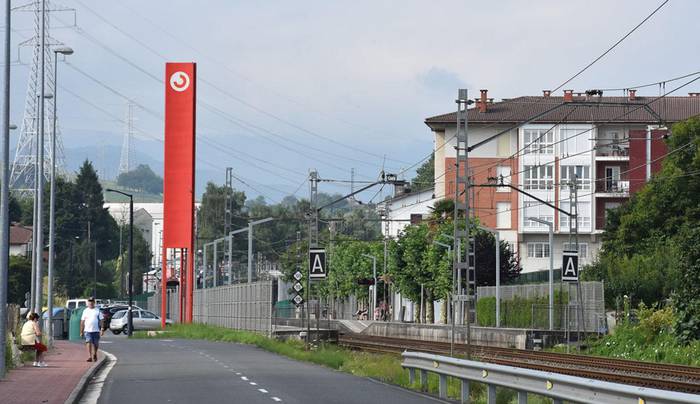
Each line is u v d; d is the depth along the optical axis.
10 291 121.31
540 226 121.12
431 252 97.31
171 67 94.81
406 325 86.12
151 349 55.56
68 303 119.31
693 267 48.16
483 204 122.88
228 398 26.12
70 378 32.22
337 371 38.28
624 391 17.03
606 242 96.31
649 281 76.19
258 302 72.38
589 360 44.88
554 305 70.12
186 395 27.08
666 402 15.80
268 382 31.77
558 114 121.69
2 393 27.08
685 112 120.38
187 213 95.19
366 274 130.50
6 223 31.05
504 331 66.06
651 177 94.69
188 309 95.62
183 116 95.12
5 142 30.73
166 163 95.19
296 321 101.12
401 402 25.12
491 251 96.81
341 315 148.62
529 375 21.09
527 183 121.69
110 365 41.59
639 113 119.88
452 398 26.59
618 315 64.62
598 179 116.44
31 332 39.03
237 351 53.72
